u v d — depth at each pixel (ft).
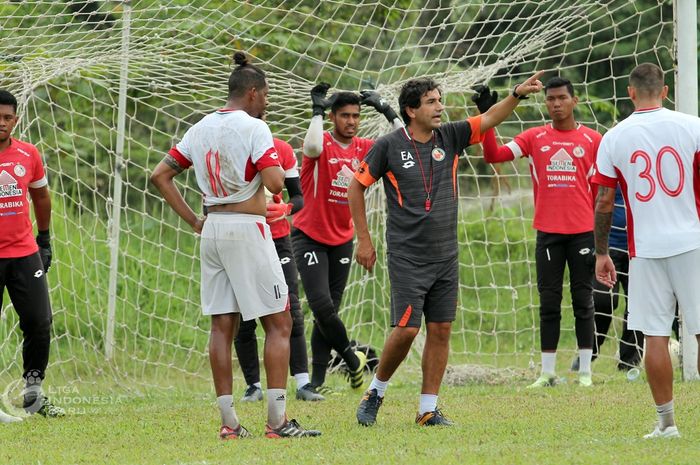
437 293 71.56
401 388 100.42
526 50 113.60
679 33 99.35
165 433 73.05
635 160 63.36
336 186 93.66
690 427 68.33
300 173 94.58
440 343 72.08
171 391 103.60
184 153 67.21
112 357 112.27
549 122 110.32
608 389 90.02
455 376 103.65
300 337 91.20
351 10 146.92
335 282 96.17
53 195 132.36
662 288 63.05
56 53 109.29
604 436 65.92
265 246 66.08
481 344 136.36
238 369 119.55
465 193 175.73
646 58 164.76
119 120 113.09
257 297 65.82
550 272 95.45
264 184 64.64
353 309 133.08
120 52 108.88
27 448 67.56
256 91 67.36
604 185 65.05
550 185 95.14
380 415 78.54
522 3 115.03
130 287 128.77
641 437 64.95
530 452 59.62
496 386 98.99
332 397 92.27
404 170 70.69
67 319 118.42
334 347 94.02
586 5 109.81
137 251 137.08
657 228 62.80
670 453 57.67
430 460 57.52
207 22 124.16
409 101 71.00
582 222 94.58
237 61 69.67
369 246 71.97
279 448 63.16
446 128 72.33
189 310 129.49
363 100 83.51
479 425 71.82
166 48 111.86
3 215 79.25
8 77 104.47
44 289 81.46
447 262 71.20
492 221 168.14
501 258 162.09
